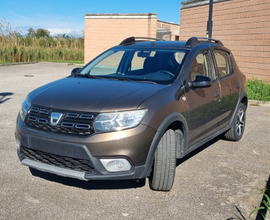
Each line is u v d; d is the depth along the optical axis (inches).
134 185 147.8
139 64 169.8
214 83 180.4
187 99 149.0
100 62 184.1
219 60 198.1
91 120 121.1
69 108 125.2
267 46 427.2
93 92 135.9
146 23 712.4
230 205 132.8
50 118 126.0
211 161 183.9
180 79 152.2
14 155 179.2
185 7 582.2
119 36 738.8
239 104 215.0
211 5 395.9
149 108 126.7
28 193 136.1
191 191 144.2
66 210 123.7
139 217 120.7
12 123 243.3
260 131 251.8
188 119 148.3
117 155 119.6
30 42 986.1
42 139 125.0
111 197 135.7
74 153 120.1
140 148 122.2
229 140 224.8
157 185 137.9
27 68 687.7
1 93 371.9
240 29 466.9
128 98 128.6
